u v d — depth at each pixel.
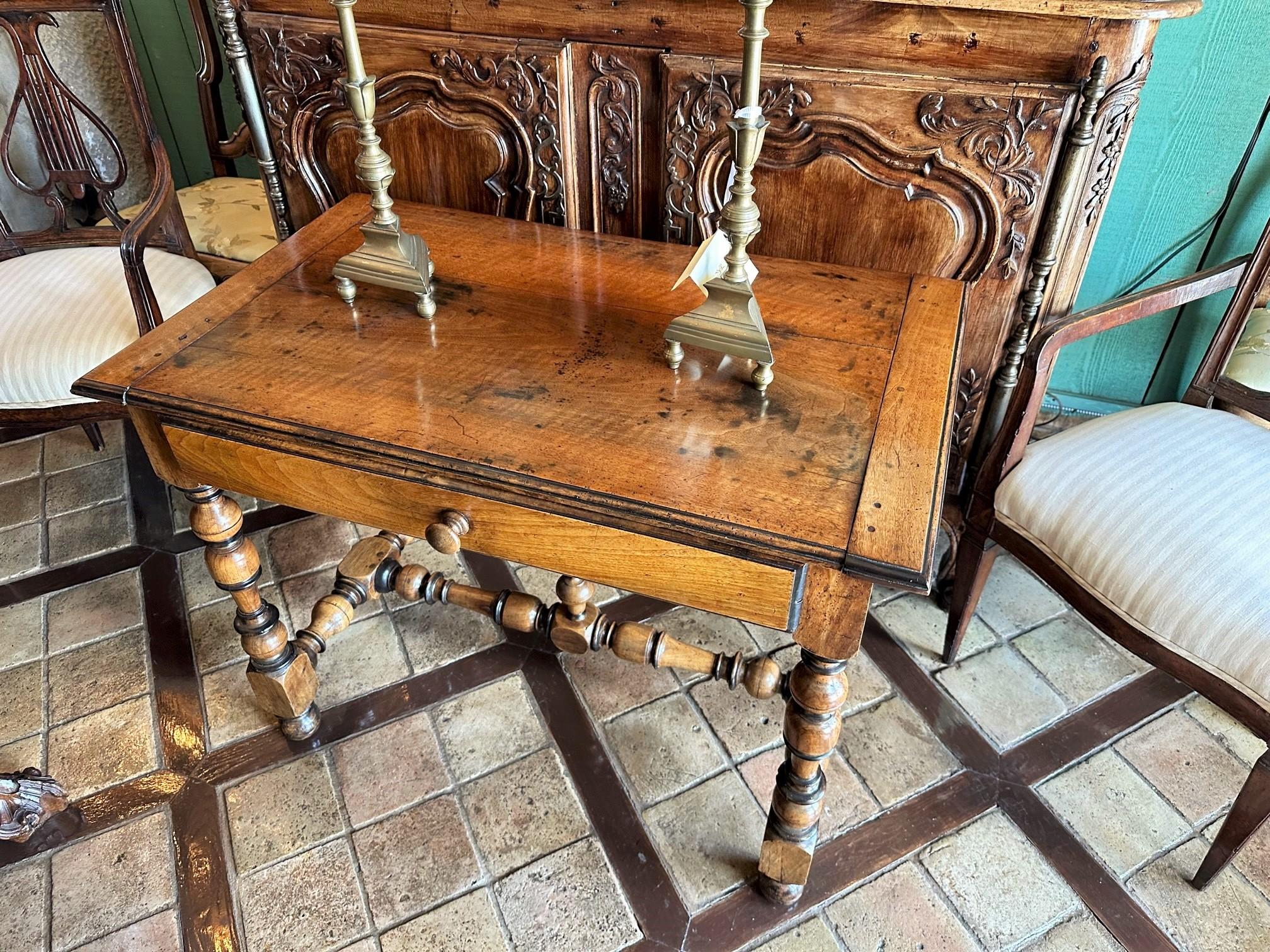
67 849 1.28
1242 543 1.09
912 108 1.16
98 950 1.18
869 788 1.36
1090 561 1.17
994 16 1.07
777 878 1.18
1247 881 1.23
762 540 0.81
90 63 2.14
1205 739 1.42
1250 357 1.35
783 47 1.18
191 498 1.14
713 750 1.42
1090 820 1.31
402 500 0.98
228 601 1.66
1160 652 1.11
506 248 1.30
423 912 1.22
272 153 1.55
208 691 1.50
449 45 1.31
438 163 1.45
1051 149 1.13
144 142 1.69
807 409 0.97
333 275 1.16
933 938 1.19
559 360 1.05
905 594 1.68
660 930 1.20
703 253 0.95
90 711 1.47
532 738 1.44
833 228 1.30
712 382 1.02
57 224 1.84
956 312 1.14
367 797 1.35
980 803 1.34
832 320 1.13
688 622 1.63
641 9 1.21
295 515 1.85
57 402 1.57
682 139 1.28
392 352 1.07
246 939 1.19
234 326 1.12
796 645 1.59
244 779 1.38
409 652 1.58
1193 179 1.57
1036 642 1.58
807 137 1.23
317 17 1.38
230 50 1.43
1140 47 1.05
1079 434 1.31
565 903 1.23
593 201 1.41
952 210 1.22
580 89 1.31
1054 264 1.24
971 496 1.33
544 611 1.33
